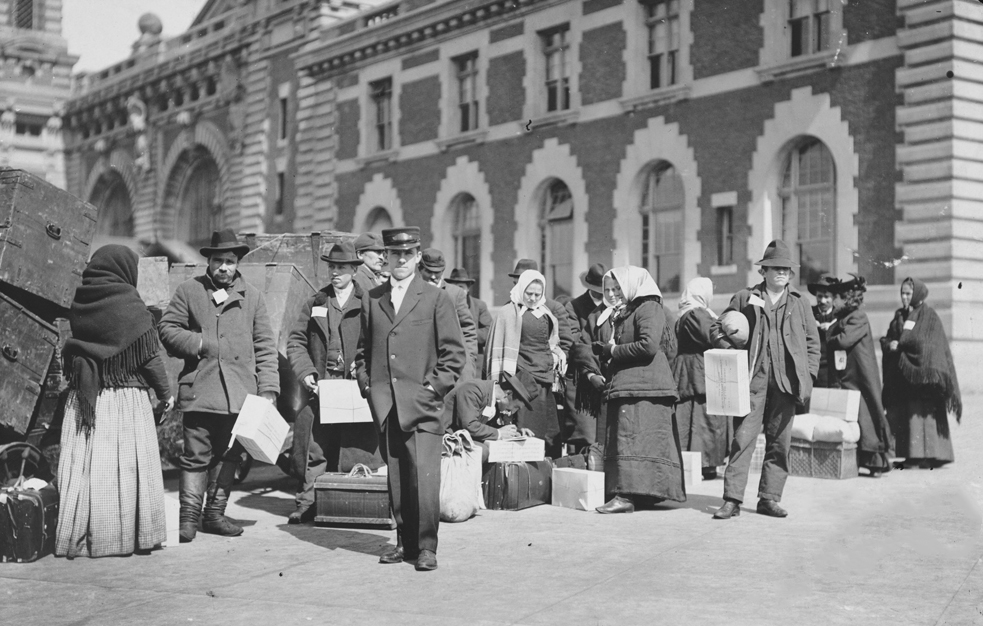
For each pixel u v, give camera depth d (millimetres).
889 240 16969
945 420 11141
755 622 4914
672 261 20812
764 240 18812
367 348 6379
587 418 9820
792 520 7762
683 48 20375
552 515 8094
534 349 9414
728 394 7754
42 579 5918
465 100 26078
